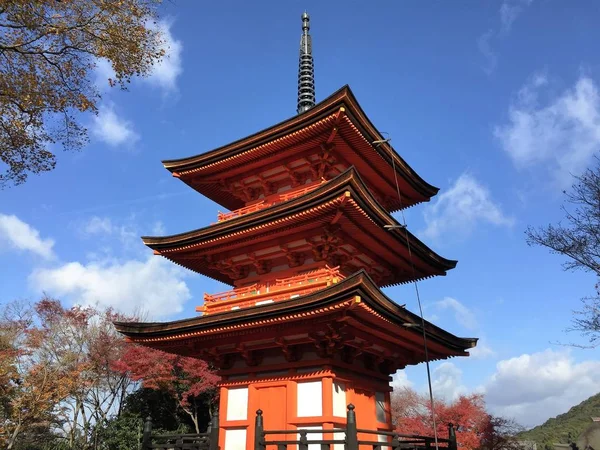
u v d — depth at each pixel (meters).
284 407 19.92
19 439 44.97
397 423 53.47
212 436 18.91
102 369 47.16
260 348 21.30
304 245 22.42
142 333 23.03
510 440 44.19
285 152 23.80
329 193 19.34
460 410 45.56
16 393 42.34
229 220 22.70
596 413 106.00
